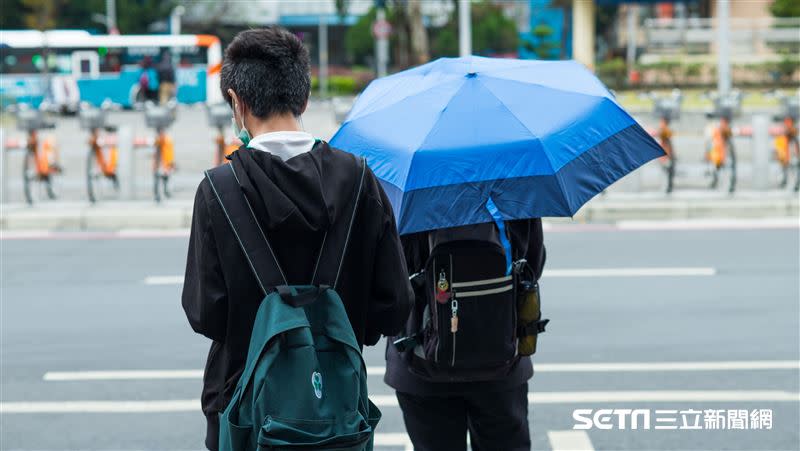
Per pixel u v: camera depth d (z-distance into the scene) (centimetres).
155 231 1725
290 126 367
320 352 345
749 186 2023
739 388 874
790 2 5116
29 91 4941
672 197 1859
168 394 880
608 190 1955
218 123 1942
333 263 355
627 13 6706
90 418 822
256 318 345
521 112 457
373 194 368
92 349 1021
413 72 516
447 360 463
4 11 8319
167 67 5016
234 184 354
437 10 6756
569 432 781
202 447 760
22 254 1529
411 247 475
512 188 442
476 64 490
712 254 1453
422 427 507
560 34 7250
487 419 500
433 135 449
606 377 909
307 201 351
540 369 935
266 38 366
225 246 352
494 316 459
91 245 1598
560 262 1416
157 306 1198
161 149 1891
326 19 9656
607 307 1159
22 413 834
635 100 4262
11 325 1118
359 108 503
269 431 327
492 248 454
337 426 334
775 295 1205
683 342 1015
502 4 7656
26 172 1889
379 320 375
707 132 2009
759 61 4862
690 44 5075
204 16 9050
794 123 1938
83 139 3228
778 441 756
